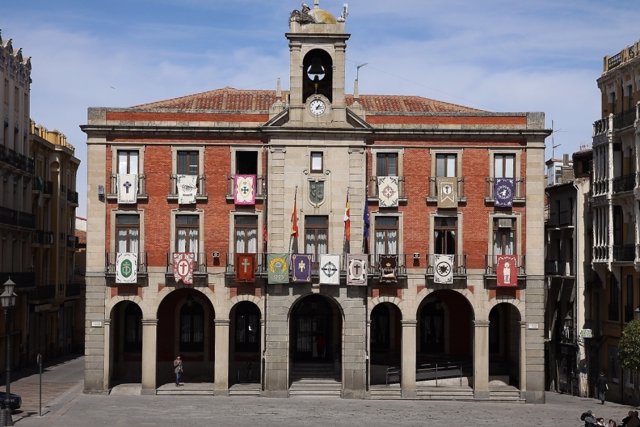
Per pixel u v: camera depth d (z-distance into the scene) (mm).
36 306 79188
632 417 41094
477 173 59812
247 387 60125
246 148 59531
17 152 74875
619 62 65062
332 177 59031
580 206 67312
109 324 58719
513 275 58594
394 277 58125
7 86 72688
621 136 62438
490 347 64688
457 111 62438
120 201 58844
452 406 56062
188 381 62281
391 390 59094
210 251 59156
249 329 64188
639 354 52625
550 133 59562
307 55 60594
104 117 59281
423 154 59750
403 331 58938
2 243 71375
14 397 50406
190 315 63625
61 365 80562
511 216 59625
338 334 63625
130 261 58156
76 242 96312
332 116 59125
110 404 54250
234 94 66188
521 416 52156
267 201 59094
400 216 59500
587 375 65500
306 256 57875
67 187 92188
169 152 59531
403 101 65750
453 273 58969
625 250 60312
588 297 66562
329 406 54688
